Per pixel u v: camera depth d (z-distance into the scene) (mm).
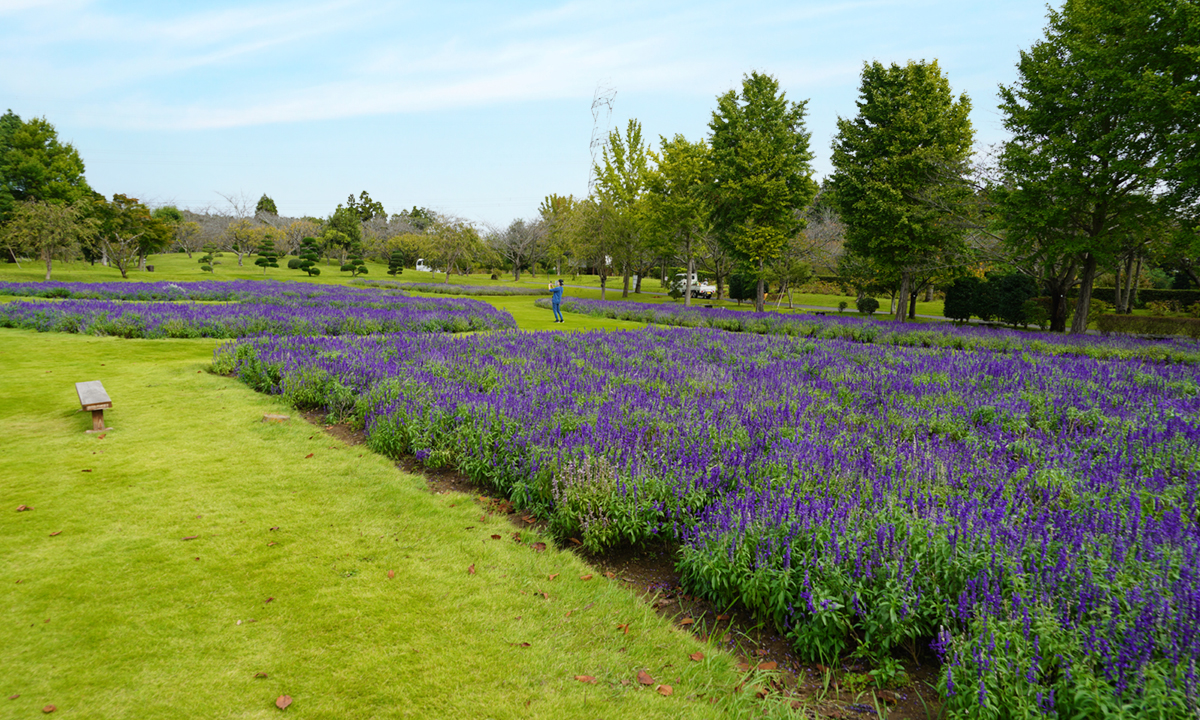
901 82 29781
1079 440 6816
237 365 11125
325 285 41219
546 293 51719
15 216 47875
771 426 6789
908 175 28969
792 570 3562
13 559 4238
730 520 4070
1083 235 23031
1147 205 22000
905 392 9328
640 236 48438
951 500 4410
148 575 4074
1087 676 2566
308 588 3971
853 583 3369
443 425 6809
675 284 51969
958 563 3387
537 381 9125
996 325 33594
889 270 30500
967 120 33281
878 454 5832
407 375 9133
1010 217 24109
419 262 84438
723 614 3879
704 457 5473
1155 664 2539
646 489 4840
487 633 3543
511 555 4520
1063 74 22797
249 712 2875
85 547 4441
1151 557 3469
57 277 41688
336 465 6375
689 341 15773
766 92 35500
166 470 6078
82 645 3338
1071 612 3082
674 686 3143
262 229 87000
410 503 5422
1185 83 18359
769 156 34438
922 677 3252
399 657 3301
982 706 2621
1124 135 21109
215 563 4258
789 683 3246
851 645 3535
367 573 4188
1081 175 22484
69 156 58344
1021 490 4754
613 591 4070
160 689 3016
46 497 5332
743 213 36281
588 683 3145
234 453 6668
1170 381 10688
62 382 10008
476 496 5707
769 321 26016
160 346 14070
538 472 5367
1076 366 11961
